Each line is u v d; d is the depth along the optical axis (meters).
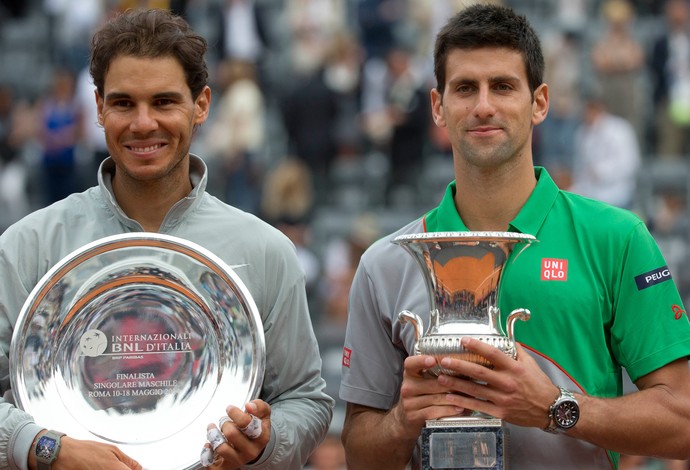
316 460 16.61
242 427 8.86
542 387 9.00
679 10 39.09
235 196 34.25
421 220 10.18
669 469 16.84
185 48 9.29
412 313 9.20
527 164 9.82
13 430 8.88
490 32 9.48
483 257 9.01
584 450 9.61
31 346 9.13
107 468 8.78
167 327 9.30
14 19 47.19
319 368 9.82
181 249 9.18
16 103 41.88
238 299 9.20
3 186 37.78
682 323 9.66
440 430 9.09
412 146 35.47
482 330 9.05
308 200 34.69
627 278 9.66
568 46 36.41
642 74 38.62
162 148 9.28
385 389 10.13
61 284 9.16
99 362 9.26
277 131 38.78
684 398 9.52
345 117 36.59
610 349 9.82
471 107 9.51
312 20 40.12
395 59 35.59
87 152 34.41
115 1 39.06
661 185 36.25
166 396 9.27
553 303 9.61
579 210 9.85
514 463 9.57
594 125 33.00
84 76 34.41
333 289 28.84
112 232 9.56
